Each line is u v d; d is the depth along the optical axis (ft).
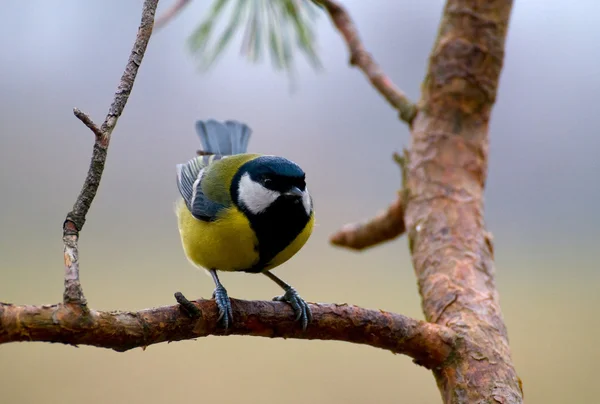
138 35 13.67
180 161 48.70
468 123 20.08
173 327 14.02
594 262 41.19
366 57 22.12
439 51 20.25
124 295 39.88
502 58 20.13
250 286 41.01
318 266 43.86
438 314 17.06
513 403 15.14
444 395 15.87
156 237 44.47
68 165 47.24
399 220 22.53
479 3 19.81
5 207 45.06
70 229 12.72
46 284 40.27
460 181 19.54
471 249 18.31
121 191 46.96
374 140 50.16
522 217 47.11
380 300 40.70
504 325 16.80
